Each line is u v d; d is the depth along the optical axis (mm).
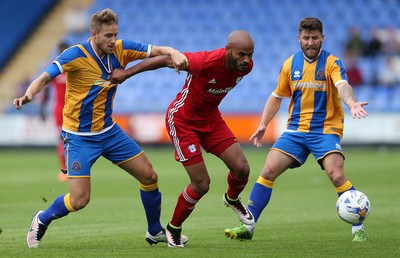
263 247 28000
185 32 117500
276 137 93188
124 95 108625
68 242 29891
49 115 98938
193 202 28297
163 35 117688
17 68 118875
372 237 30734
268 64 111125
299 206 43969
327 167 29266
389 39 107375
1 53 119875
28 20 122375
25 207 43438
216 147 28484
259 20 117062
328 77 29438
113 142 27969
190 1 120938
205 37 116500
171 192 51969
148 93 108938
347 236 31375
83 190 27469
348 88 28203
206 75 27406
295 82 29969
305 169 71500
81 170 27438
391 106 100500
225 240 30438
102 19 26531
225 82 27703
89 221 37562
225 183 58406
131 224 36406
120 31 118875
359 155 85438
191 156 28078
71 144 27625
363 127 92625
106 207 43750
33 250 27234
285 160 29938
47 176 63312
